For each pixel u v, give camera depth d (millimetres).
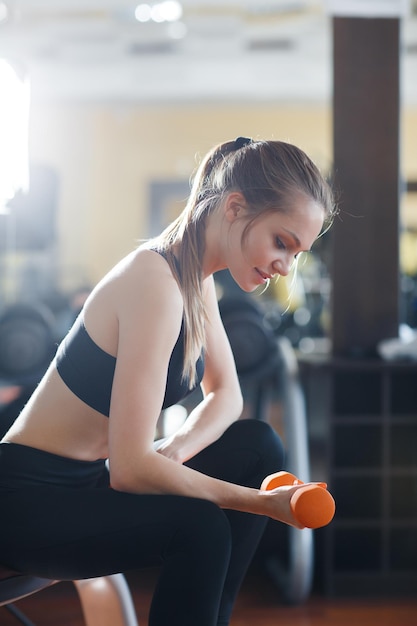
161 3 6270
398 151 3299
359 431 3146
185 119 10242
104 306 1383
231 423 1600
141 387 1308
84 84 9133
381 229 3291
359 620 2682
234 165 1427
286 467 2846
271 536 3160
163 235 1486
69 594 2859
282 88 9320
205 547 1242
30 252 3756
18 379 2928
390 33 3299
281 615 2729
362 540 3107
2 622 2564
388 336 3299
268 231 1382
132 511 1283
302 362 2996
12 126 2658
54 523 1312
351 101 3287
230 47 7957
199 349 1422
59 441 1418
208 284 1628
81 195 10172
